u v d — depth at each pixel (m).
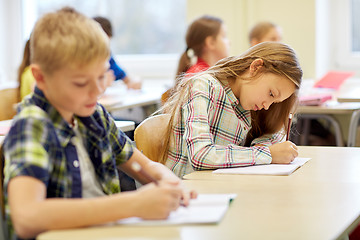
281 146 1.69
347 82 4.42
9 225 1.17
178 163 1.83
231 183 1.42
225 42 3.49
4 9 5.06
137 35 5.03
